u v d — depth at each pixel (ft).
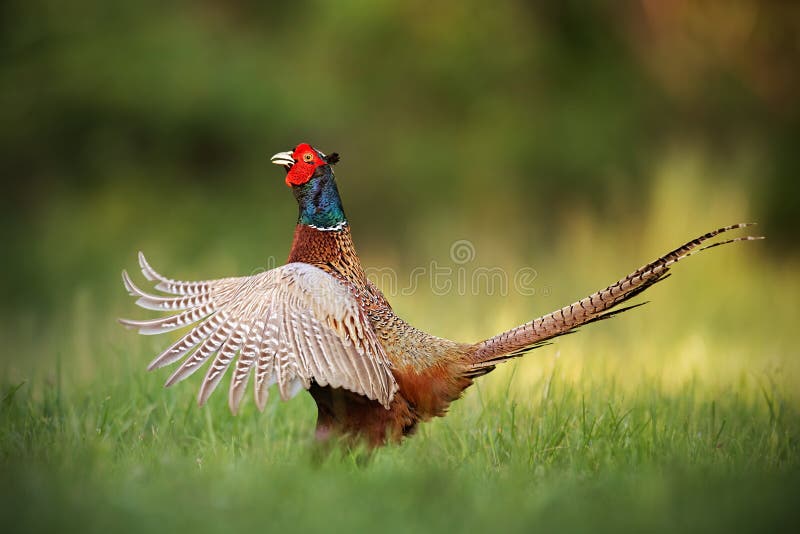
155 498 22.38
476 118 91.81
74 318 53.98
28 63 91.04
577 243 68.85
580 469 28.17
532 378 40.65
